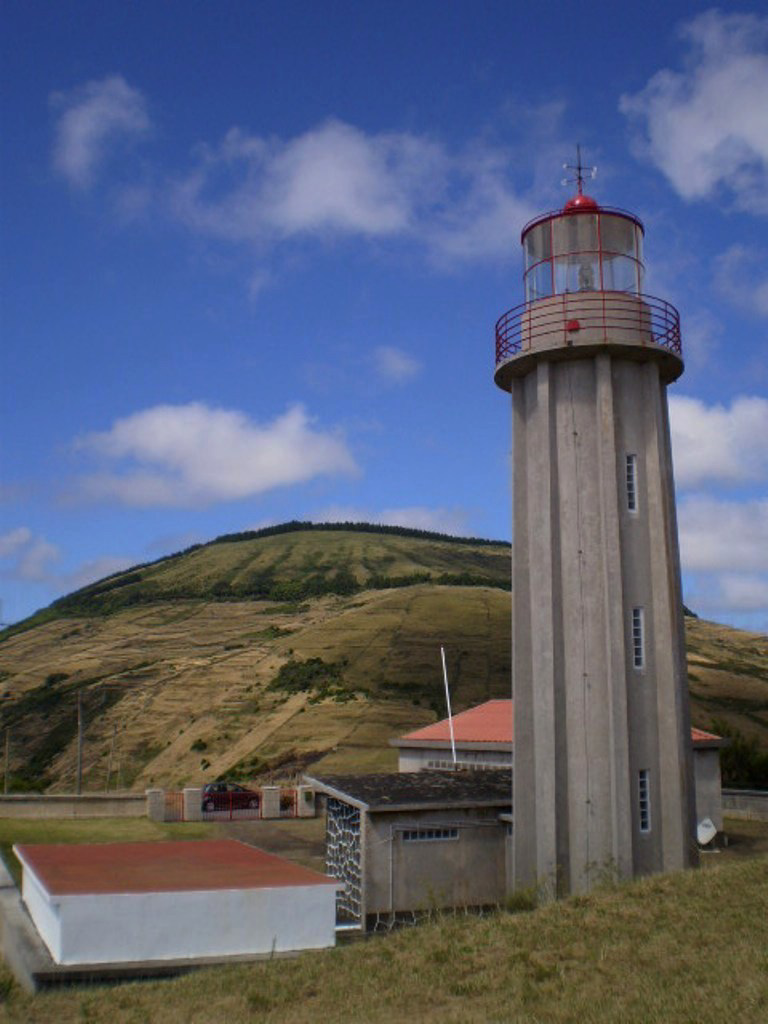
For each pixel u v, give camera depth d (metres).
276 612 127.62
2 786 63.28
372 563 160.50
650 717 23.41
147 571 169.88
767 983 12.50
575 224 25.67
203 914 19.86
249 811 40.12
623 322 24.45
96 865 23.56
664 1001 12.42
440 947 16.61
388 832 24.81
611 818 22.59
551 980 14.06
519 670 24.64
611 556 23.41
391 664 85.06
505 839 25.94
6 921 21.94
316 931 20.50
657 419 24.69
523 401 25.97
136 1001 15.80
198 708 83.06
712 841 32.56
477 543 195.75
